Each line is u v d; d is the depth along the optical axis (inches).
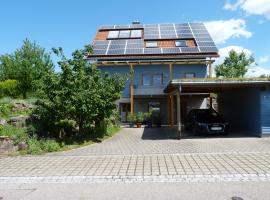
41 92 511.2
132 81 951.6
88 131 611.5
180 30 1176.2
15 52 1130.0
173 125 938.7
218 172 303.1
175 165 340.8
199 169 318.3
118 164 354.3
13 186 273.0
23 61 1071.0
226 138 576.7
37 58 1131.9
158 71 1018.7
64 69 514.3
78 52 555.8
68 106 500.4
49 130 539.8
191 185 261.0
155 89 952.9
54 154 429.4
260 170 306.2
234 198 221.6
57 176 304.0
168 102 976.3
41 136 507.2
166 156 396.5
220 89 717.9
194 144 504.1
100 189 256.1
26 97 909.2
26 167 348.2
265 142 506.3
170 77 960.9
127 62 975.0
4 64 1123.3
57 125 547.5
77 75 522.6
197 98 1011.9
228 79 559.2
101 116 613.3
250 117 633.0
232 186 254.5
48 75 516.1
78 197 234.2
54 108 506.6
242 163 341.4
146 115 908.0
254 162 344.8
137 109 1021.2
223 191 240.5
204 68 1008.2
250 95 629.3
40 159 394.3
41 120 542.6
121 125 952.3
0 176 308.8
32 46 1144.2
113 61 993.5
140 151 443.2
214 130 617.9
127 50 1010.7
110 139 607.2
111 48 1032.8
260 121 582.9
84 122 605.6
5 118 518.9
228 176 287.3
